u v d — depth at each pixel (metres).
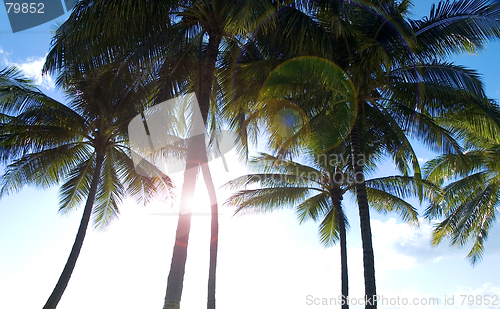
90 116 12.84
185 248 7.30
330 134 11.45
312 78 9.44
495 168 16.44
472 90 9.65
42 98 12.50
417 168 11.50
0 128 12.13
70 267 12.05
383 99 11.32
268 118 11.09
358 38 10.34
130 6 7.70
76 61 8.14
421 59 10.72
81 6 7.62
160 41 9.13
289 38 9.14
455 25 9.96
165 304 6.81
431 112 10.90
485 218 18.95
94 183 13.41
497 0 9.06
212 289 10.98
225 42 11.30
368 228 10.60
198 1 9.20
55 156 13.59
